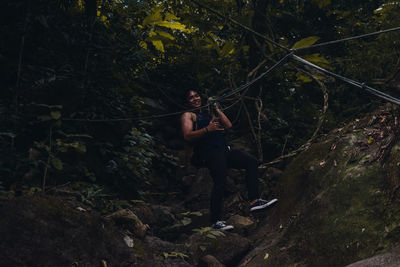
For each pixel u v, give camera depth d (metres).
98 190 3.86
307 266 3.03
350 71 6.61
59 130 4.04
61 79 4.42
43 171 3.96
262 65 6.32
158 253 3.45
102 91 4.94
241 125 6.57
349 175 3.29
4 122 4.03
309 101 7.03
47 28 4.67
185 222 4.07
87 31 5.00
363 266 2.40
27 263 2.60
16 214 2.79
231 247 3.68
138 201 4.22
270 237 3.81
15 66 4.43
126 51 5.15
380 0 8.28
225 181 4.01
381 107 3.96
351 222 2.94
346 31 7.34
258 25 6.25
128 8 5.77
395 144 3.08
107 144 4.57
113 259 3.07
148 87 6.91
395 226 2.63
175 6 6.57
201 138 4.04
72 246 2.89
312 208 3.38
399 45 6.12
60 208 3.06
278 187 4.42
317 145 4.27
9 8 4.47
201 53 6.79
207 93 7.07
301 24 7.27
